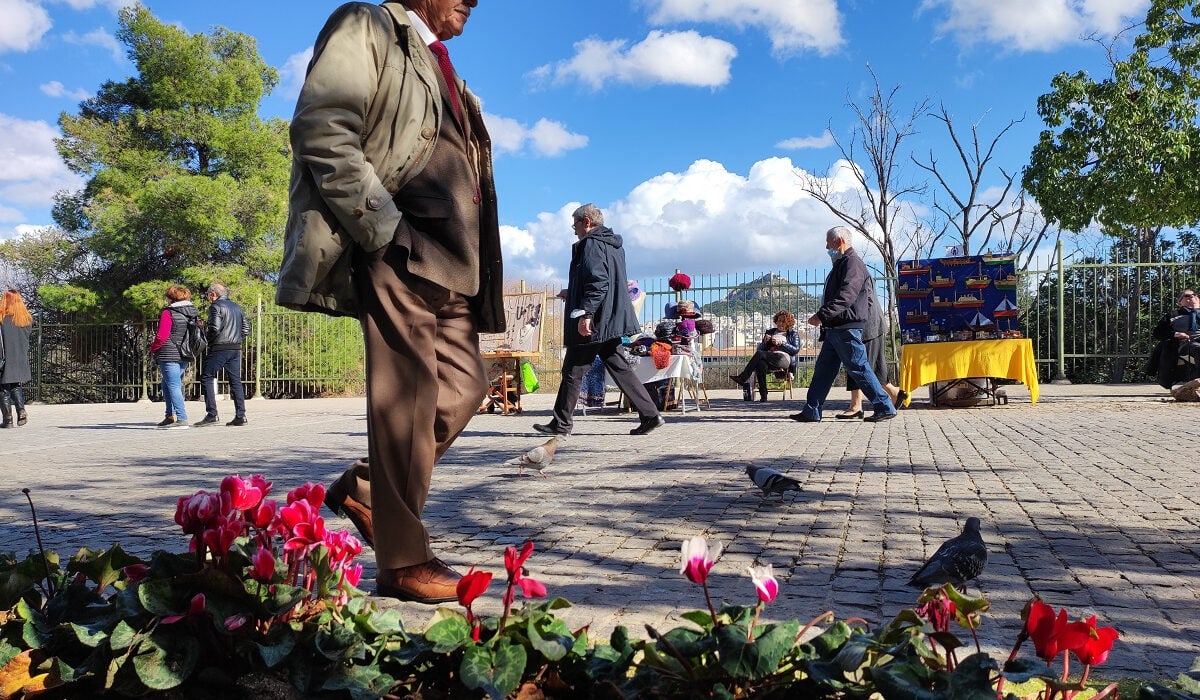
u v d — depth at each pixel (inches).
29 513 200.7
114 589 76.5
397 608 107.0
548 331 888.3
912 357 504.4
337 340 940.0
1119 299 752.3
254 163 1099.3
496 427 450.3
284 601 65.6
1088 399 553.9
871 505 193.6
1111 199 716.7
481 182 119.4
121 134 1074.1
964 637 98.3
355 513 125.2
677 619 107.0
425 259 107.2
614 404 649.6
